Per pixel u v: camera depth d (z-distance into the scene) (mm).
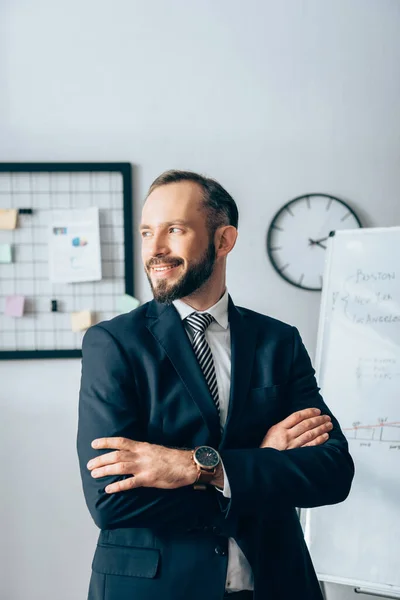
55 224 2307
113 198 2309
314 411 1198
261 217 2350
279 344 1235
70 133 2311
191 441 1101
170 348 1123
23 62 2299
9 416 2320
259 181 2344
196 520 1049
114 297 2330
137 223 2332
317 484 1075
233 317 1222
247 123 2342
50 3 2299
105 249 2322
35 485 2326
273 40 2338
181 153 2332
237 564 1094
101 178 2307
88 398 1108
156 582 1039
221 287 1211
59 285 2318
